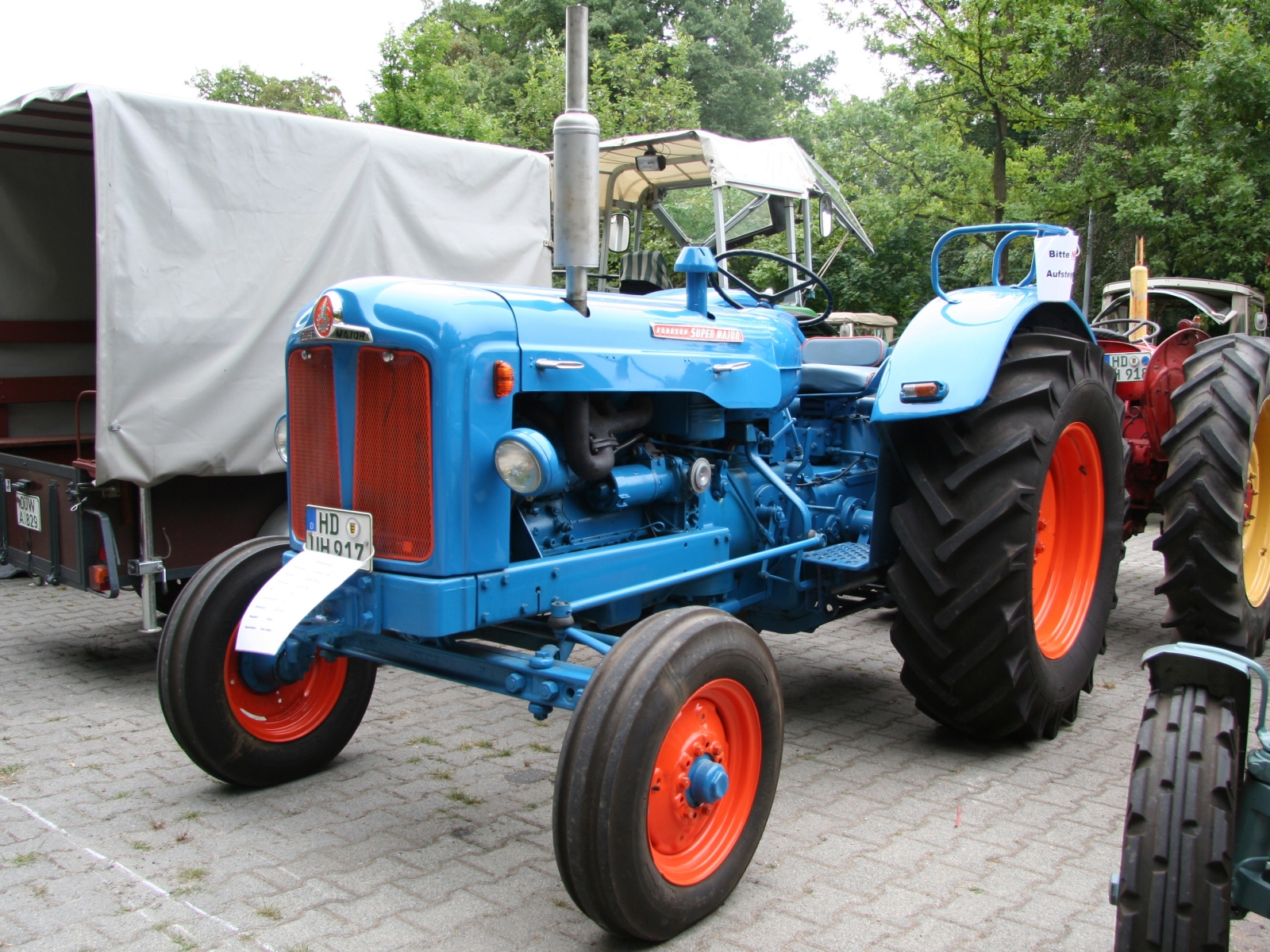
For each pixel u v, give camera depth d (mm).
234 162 4277
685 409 3049
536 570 2518
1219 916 1670
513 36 27719
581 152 2596
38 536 4547
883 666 4480
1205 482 3770
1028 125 14461
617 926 2123
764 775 2479
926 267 14266
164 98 4082
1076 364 3449
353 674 3266
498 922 2314
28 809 2932
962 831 2807
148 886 2465
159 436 4094
